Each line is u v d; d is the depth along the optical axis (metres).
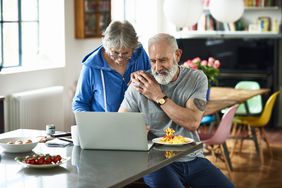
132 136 3.19
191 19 6.21
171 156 3.09
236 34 9.50
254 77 9.16
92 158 3.06
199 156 3.58
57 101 6.39
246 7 9.33
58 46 6.81
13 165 2.92
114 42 3.48
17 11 6.39
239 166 6.67
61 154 3.16
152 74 3.56
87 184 2.56
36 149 3.29
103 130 3.21
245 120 7.07
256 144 7.19
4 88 5.78
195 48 9.48
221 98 6.60
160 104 3.45
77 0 6.91
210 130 7.34
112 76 3.90
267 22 9.33
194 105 3.47
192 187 3.64
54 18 6.79
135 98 3.61
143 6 9.25
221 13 6.50
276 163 6.87
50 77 6.54
